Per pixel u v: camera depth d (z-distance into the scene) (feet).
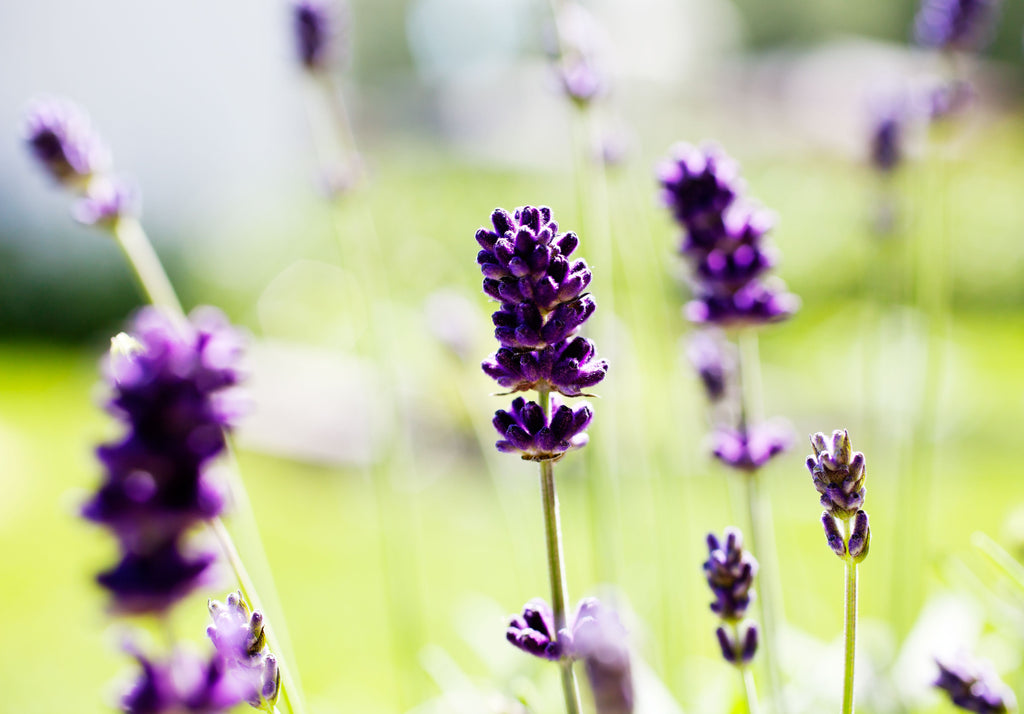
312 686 1.81
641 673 1.20
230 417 0.85
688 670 1.37
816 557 2.11
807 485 2.76
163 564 0.85
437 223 5.54
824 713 1.22
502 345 0.90
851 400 3.40
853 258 5.06
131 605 0.84
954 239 4.85
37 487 2.97
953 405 3.28
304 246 5.32
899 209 1.76
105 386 0.84
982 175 6.02
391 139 8.58
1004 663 1.29
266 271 5.23
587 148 1.28
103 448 0.83
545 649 0.89
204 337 0.86
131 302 5.18
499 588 2.21
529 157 6.89
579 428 0.89
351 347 4.12
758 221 1.12
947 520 2.32
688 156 1.13
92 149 1.21
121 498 0.84
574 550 1.84
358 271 1.64
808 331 4.49
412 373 3.28
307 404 3.53
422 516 2.88
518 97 8.97
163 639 0.88
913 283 1.80
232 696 0.84
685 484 1.40
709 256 1.13
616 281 2.32
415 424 3.20
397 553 1.66
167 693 0.83
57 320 5.14
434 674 1.31
